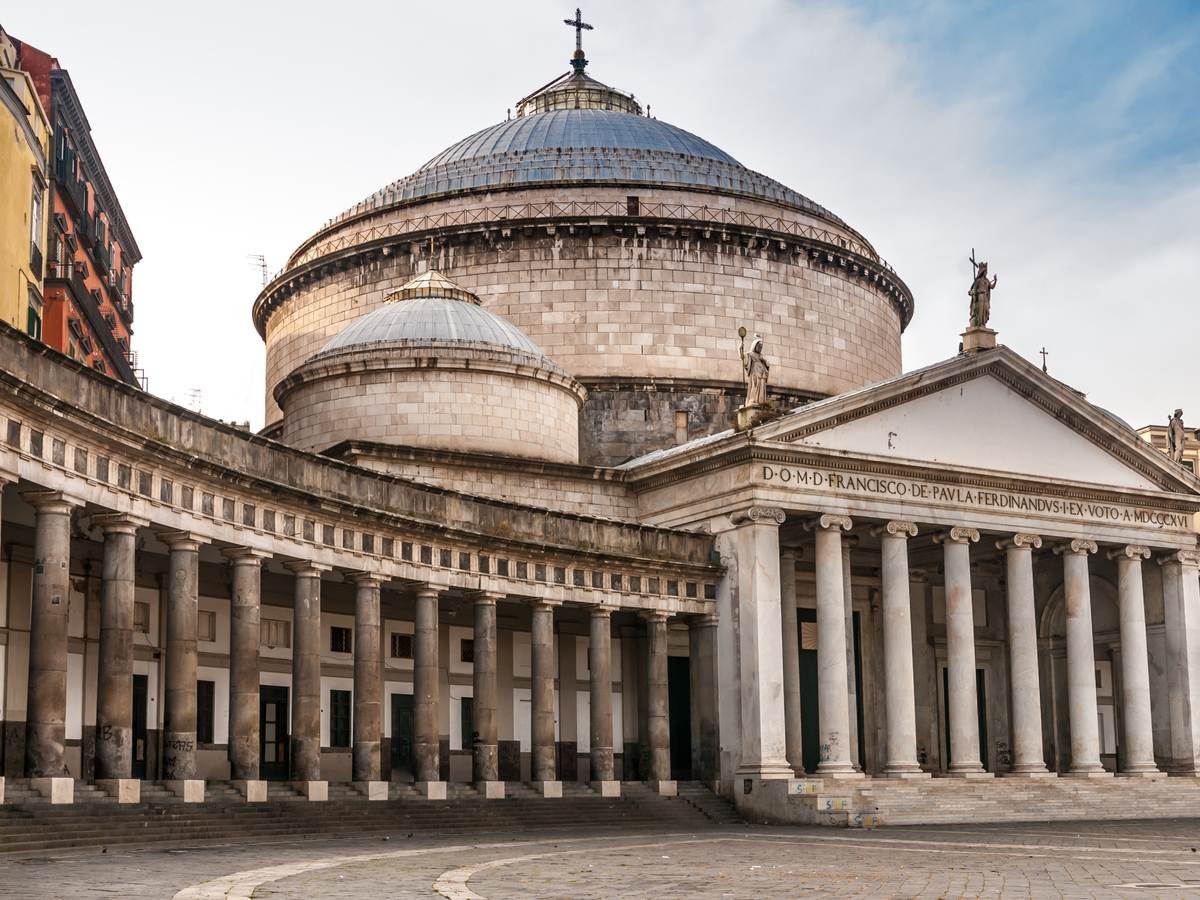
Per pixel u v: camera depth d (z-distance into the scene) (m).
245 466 54.00
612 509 77.19
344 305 94.12
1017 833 57.31
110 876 31.89
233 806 49.97
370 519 59.19
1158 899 28.78
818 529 72.81
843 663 71.69
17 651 52.59
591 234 89.88
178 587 50.50
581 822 62.50
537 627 67.06
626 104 110.50
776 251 92.50
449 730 71.75
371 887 30.69
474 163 96.62
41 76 80.88
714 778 71.75
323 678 66.94
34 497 44.19
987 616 90.31
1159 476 84.94
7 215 65.69
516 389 77.56
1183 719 83.62
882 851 44.81
